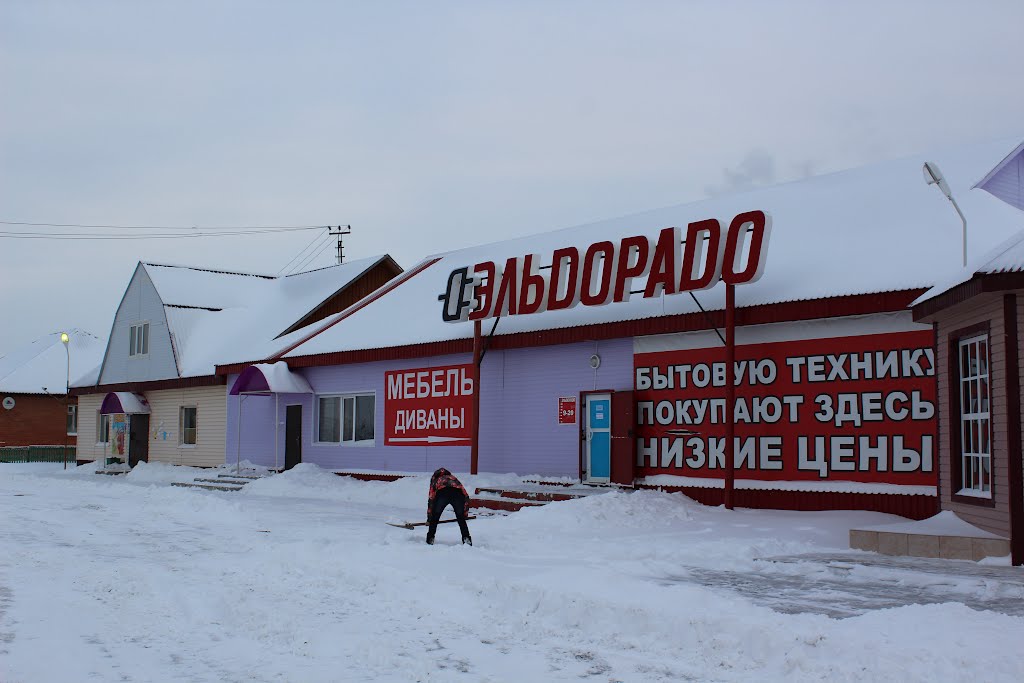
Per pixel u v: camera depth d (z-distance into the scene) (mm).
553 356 22688
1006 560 12102
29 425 60531
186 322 40156
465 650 7672
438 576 10852
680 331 19469
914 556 12984
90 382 45438
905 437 16406
